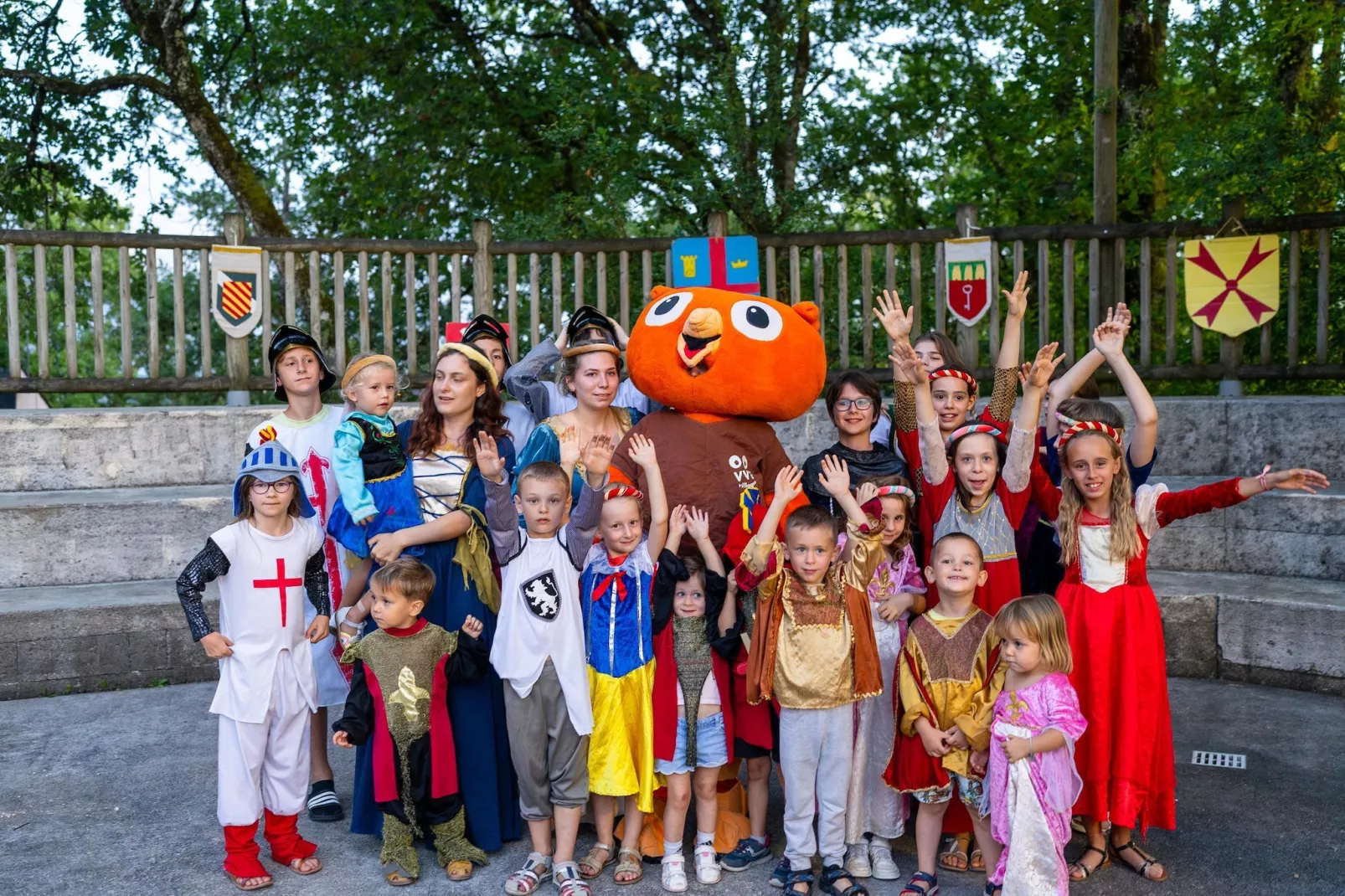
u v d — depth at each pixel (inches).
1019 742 141.5
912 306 340.5
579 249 351.6
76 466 297.3
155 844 169.6
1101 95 358.3
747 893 154.6
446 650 160.9
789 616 153.2
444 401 169.2
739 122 478.6
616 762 155.7
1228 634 239.0
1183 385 452.4
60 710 229.3
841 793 153.2
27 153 574.9
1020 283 187.5
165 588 260.4
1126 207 480.7
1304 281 374.0
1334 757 196.9
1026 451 162.9
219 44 574.6
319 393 199.3
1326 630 226.8
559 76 485.4
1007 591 164.6
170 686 246.2
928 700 152.2
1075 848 165.6
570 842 155.9
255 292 337.7
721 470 172.2
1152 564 267.9
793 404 175.9
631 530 158.4
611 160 476.1
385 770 156.6
